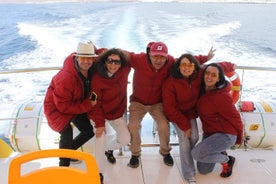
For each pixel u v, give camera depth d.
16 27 10.29
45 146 2.49
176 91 2.21
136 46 8.84
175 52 8.57
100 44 8.97
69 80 1.95
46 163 2.43
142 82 2.29
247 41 9.50
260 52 8.92
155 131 2.73
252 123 2.56
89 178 1.24
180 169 2.34
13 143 2.48
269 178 2.25
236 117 2.12
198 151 2.12
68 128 2.10
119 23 10.61
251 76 7.71
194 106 2.30
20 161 1.21
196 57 2.42
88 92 2.14
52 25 10.47
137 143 2.30
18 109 2.58
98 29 10.04
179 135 2.25
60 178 1.25
